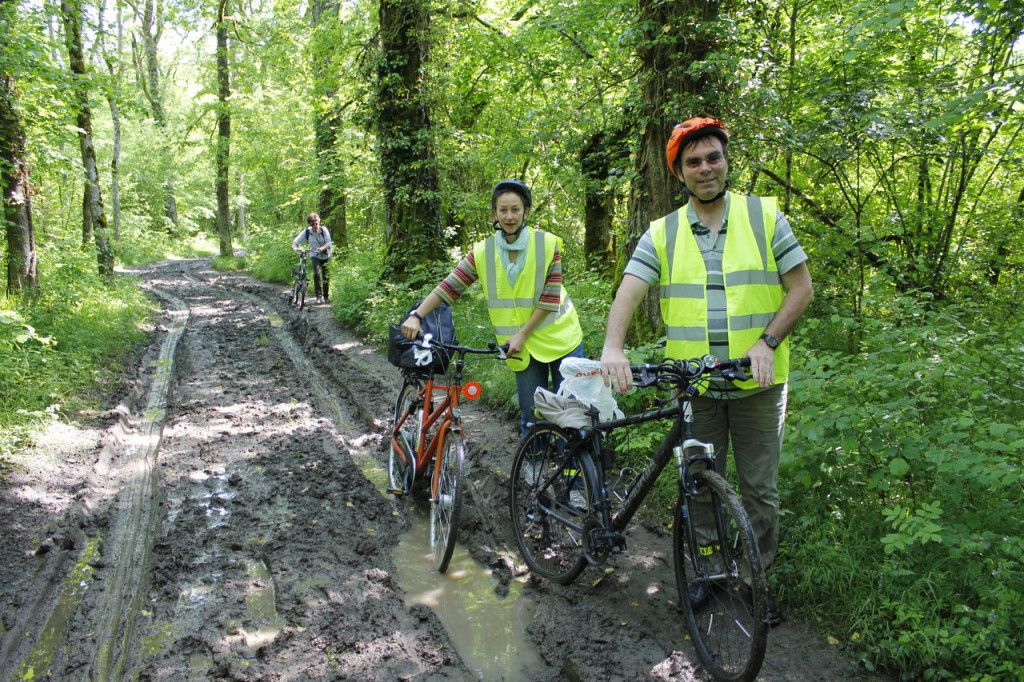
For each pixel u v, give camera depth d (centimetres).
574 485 342
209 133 3098
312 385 773
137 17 2873
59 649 297
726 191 277
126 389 722
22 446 511
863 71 616
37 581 346
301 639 301
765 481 286
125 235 2950
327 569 364
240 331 1125
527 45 938
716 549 274
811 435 323
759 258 267
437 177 1130
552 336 398
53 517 421
